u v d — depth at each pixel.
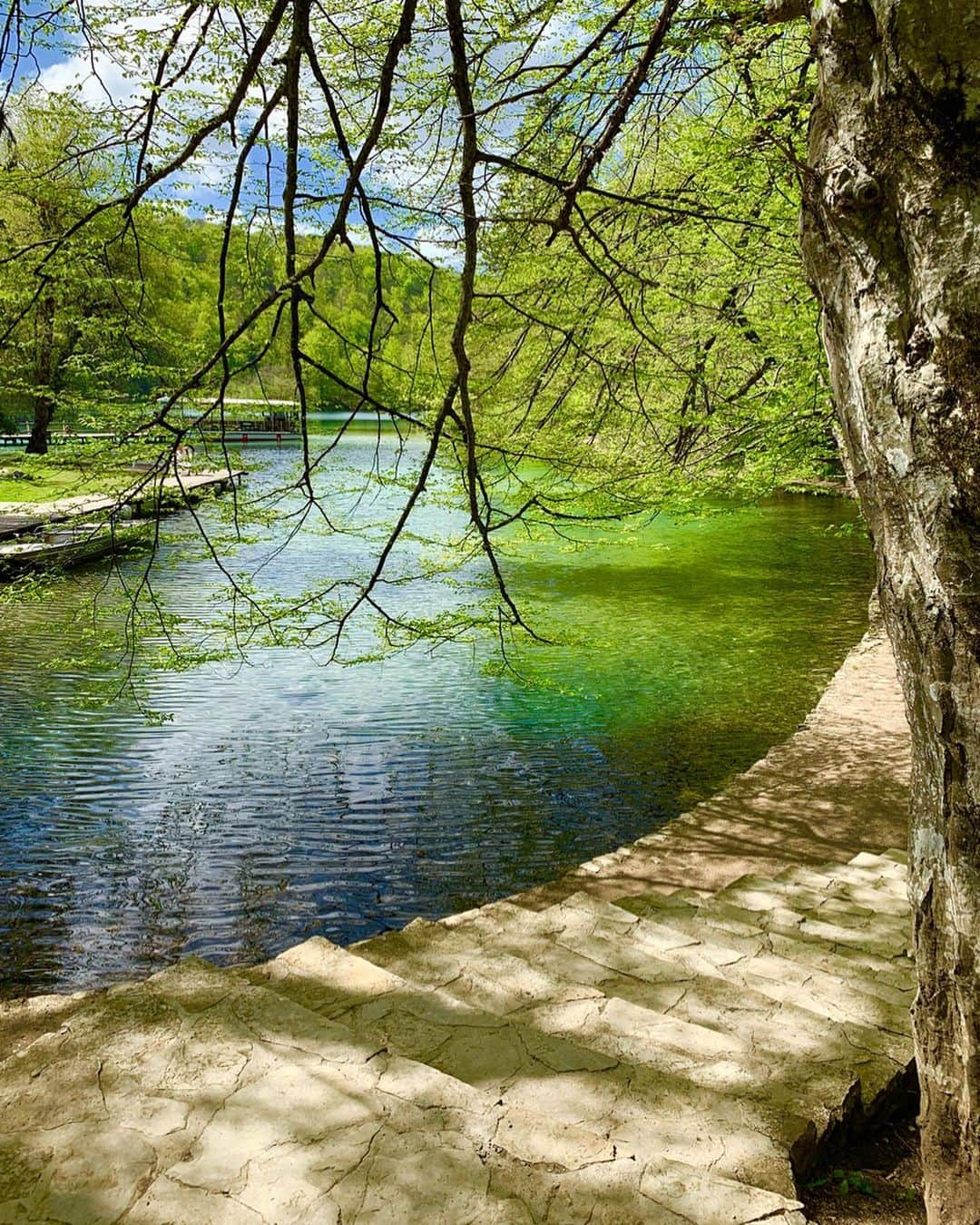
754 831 5.95
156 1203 1.87
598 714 8.67
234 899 5.52
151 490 4.35
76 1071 2.31
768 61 6.79
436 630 4.77
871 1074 2.63
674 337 8.04
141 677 9.80
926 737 1.67
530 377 6.90
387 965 3.28
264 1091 2.23
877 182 1.47
